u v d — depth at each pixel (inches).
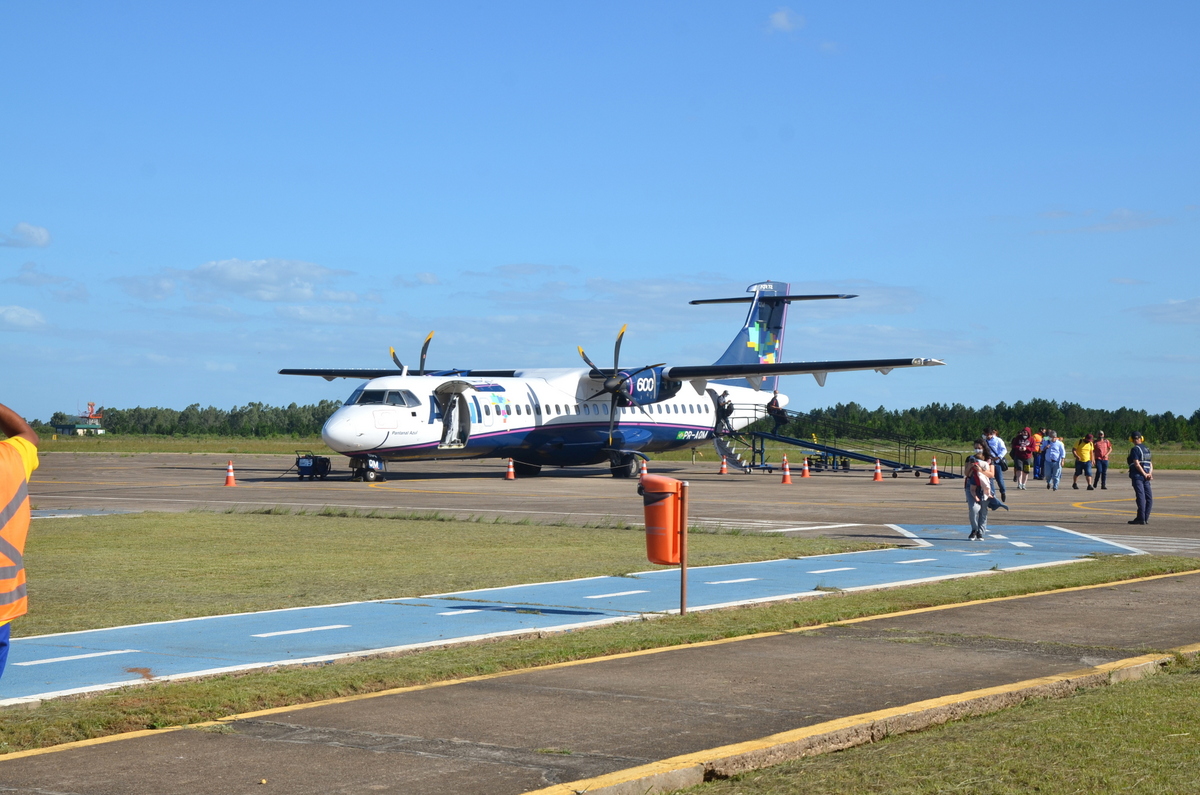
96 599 454.6
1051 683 300.8
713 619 409.7
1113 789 217.8
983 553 636.1
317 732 257.3
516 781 221.0
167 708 273.3
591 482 1405.0
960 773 228.4
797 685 305.1
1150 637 378.6
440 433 1397.6
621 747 244.8
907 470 1763.0
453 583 503.8
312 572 543.2
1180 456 3107.8
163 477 1473.9
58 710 272.8
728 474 1769.2
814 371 1513.3
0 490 194.5
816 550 646.5
